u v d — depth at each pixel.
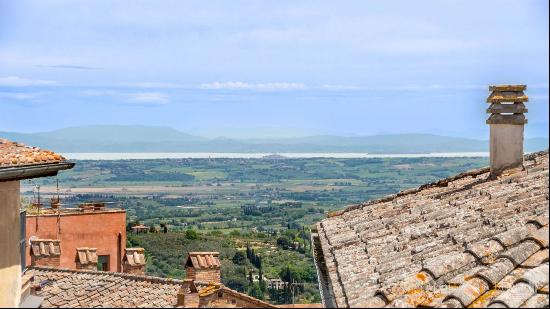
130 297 19.91
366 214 19.00
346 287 11.33
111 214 35.31
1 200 15.26
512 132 18.14
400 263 11.84
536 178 16.14
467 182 19.31
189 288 17.33
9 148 16.00
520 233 11.42
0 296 15.28
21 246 16.58
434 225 14.07
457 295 9.72
